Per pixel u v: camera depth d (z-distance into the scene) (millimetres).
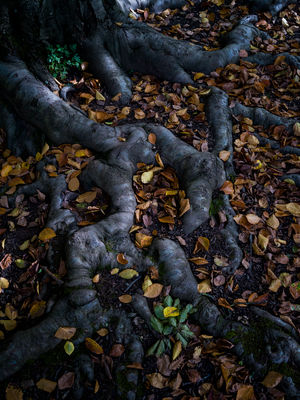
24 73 3572
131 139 3301
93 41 4031
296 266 2779
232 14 4988
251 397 2172
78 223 2918
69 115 3482
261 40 4504
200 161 3092
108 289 2561
